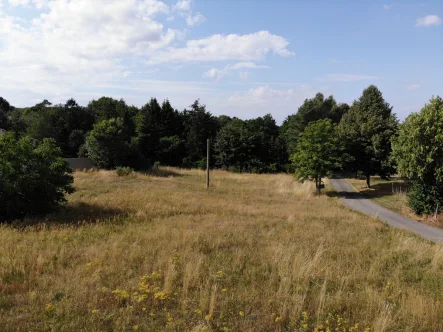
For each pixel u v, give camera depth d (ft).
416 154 64.23
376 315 20.45
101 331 17.84
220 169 179.52
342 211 66.85
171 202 63.52
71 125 198.08
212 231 41.37
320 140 98.73
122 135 137.08
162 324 19.03
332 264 30.42
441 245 42.80
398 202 82.58
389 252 35.86
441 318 20.90
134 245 33.04
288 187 105.09
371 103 115.03
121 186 85.92
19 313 19.40
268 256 32.27
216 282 25.43
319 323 19.47
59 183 52.75
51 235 37.19
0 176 45.85
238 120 225.15
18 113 251.80
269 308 21.40
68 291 22.24
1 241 33.68
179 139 194.29
